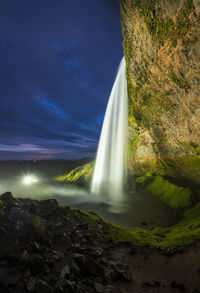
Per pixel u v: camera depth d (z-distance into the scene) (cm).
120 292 544
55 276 580
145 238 1190
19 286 509
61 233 888
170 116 3306
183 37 2030
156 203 2672
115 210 2422
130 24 2655
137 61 3078
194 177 2961
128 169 4519
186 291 565
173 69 2503
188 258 842
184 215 2052
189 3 1725
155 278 650
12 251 631
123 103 5697
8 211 937
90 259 648
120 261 784
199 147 3225
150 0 2131
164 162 3844
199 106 2628
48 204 1236
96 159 5850
